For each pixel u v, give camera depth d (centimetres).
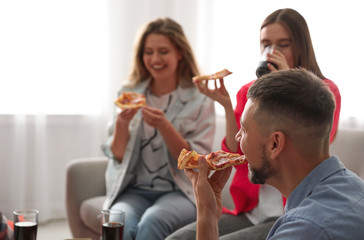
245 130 101
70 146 346
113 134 235
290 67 163
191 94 224
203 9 350
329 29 301
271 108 95
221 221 179
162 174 215
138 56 230
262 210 172
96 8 343
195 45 356
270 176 102
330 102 95
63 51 338
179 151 207
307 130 94
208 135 218
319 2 302
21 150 327
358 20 294
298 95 93
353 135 199
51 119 340
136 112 209
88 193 243
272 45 163
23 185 329
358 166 194
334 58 301
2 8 319
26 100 328
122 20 349
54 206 347
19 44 324
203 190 109
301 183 98
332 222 86
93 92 346
